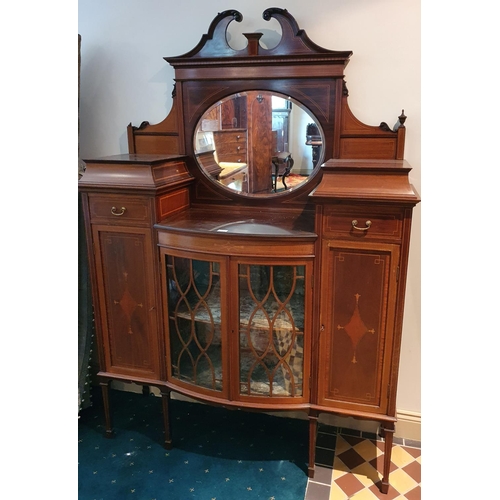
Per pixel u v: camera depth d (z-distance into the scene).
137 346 1.98
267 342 1.75
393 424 1.72
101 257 1.92
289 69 1.83
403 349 2.04
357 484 1.84
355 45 1.81
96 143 2.25
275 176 1.96
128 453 2.01
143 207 1.80
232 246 1.67
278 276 1.68
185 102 2.00
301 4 1.83
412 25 1.74
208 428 2.19
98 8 2.07
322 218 1.59
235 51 1.87
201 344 1.84
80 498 1.77
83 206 1.88
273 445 2.06
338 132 1.84
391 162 1.69
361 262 1.60
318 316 1.69
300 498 1.77
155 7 2.00
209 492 1.80
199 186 2.08
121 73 2.12
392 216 1.53
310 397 1.79
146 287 1.89
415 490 1.81
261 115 1.92
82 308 2.23
